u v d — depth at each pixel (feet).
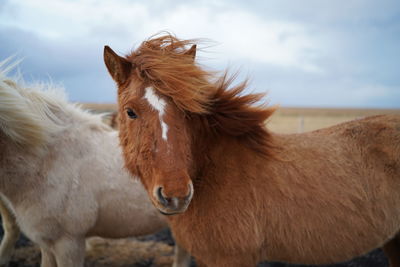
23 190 8.95
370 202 7.30
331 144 7.92
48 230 9.14
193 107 6.31
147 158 6.25
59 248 9.34
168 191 5.69
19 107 8.65
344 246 7.34
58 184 9.12
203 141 7.45
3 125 8.55
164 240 16.11
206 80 6.93
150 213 10.41
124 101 6.88
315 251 7.36
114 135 10.97
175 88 6.23
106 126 11.33
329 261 7.63
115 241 15.52
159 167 5.95
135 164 6.88
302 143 7.95
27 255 13.75
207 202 7.22
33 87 9.86
